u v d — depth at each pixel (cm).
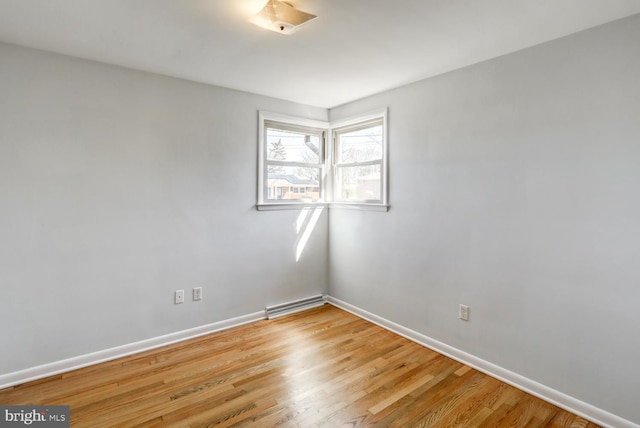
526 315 235
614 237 196
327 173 408
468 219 267
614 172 195
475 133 261
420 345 303
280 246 372
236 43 229
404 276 320
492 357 254
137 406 214
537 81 225
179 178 302
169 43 229
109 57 253
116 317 276
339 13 189
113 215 271
